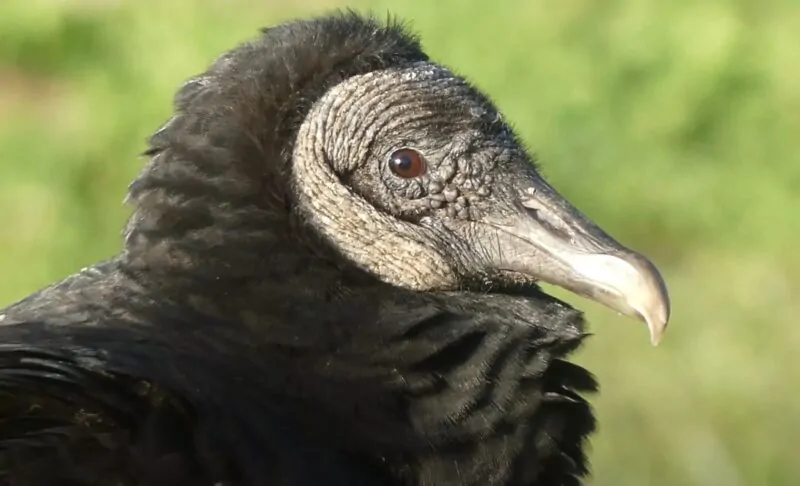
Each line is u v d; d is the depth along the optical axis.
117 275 6.64
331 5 19.38
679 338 13.67
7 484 5.57
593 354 13.30
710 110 16.95
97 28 19.97
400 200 6.92
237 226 6.54
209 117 6.70
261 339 6.39
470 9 17.72
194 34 17.86
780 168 16.39
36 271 14.45
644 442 12.27
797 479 11.93
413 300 6.71
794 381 12.97
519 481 6.59
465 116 7.02
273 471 6.00
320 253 6.70
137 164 15.76
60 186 15.37
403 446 6.36
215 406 6.04
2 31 20.02
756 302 14.41
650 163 16.39
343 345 6.46
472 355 6.60
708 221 16.00
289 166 6.73
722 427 12.44
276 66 6.84
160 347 6.21
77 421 5.82
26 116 17.98
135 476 5.75
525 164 7.19
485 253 7.01
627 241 16.08
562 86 16.92
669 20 17.81
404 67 6.99
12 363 5.90
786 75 17.09
